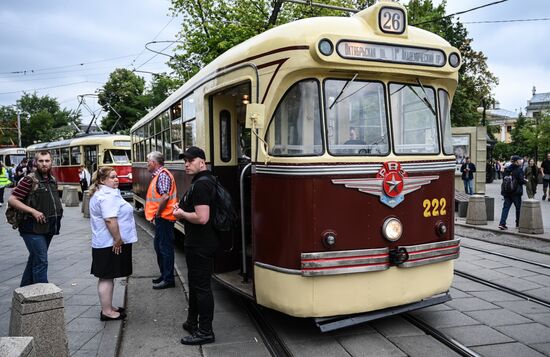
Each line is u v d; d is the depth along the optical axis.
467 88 32.66
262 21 17.77
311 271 4.27
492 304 5.65
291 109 4.56
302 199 4.38
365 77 4.66
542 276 6.81
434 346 4.46
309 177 4.37
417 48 4.72
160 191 6.48
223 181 6.31
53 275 7.26
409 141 4.85
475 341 4.55
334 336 4.73
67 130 57.28
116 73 47.12
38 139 67.19
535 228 9.92
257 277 4.82
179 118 8.17
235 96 6.39
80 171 21.48
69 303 5.84
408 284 4.70
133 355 4.42
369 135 4.64
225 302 6.01
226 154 6.36
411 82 4.89
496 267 7.36
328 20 4.62
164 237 6.57
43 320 3.62
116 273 5.19
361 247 4.49
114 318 5.23
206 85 6.23
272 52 4.67
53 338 3.66
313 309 4.36
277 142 4.65
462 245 9.14
